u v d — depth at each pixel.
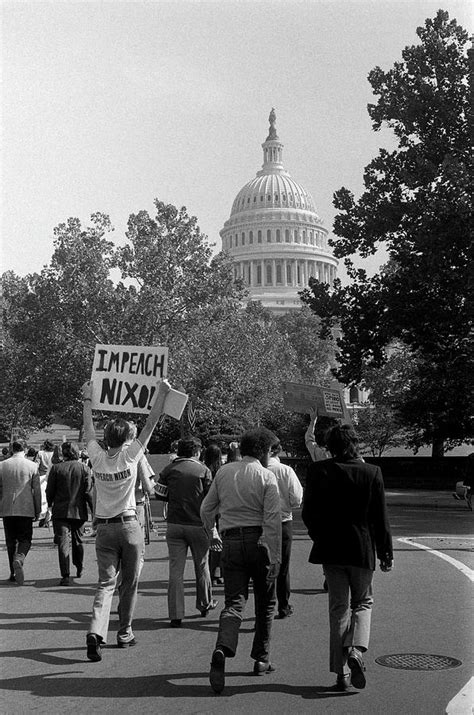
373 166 41.09
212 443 12.76
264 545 7.68
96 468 8.78
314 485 7.45
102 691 7.25
